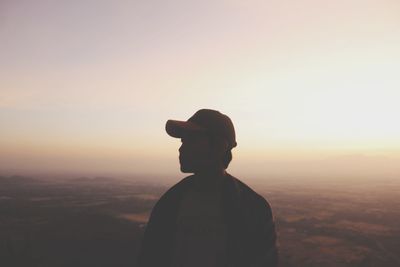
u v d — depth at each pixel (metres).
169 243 1.22
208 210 1.19
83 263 19.70
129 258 20.83
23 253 20.44
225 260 1.13
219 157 1.21
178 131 1.20
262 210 1.17
